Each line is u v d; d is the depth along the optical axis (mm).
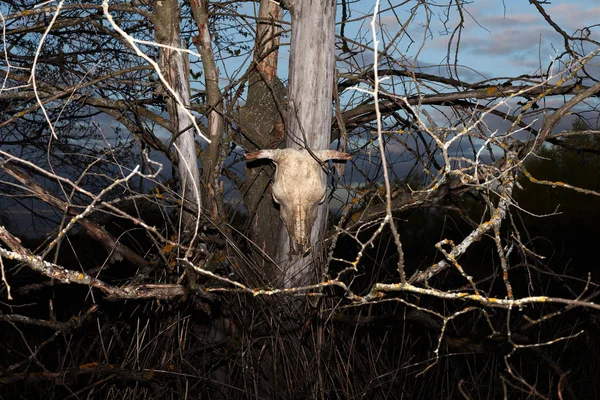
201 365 4934
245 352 4711
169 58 4605
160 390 4477
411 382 5004
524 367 5691
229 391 4770
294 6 4840
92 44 5902
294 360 4469
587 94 4020
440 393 5090
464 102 5559
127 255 4734
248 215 5527
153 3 4863
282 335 4562
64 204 4020
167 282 4742
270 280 4852
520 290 6867
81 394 4816
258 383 4637
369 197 5027
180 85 4770
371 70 5352
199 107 5039
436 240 8898
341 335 4637
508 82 5473
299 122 4336
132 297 3330
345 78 5457
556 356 5570
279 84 5762
